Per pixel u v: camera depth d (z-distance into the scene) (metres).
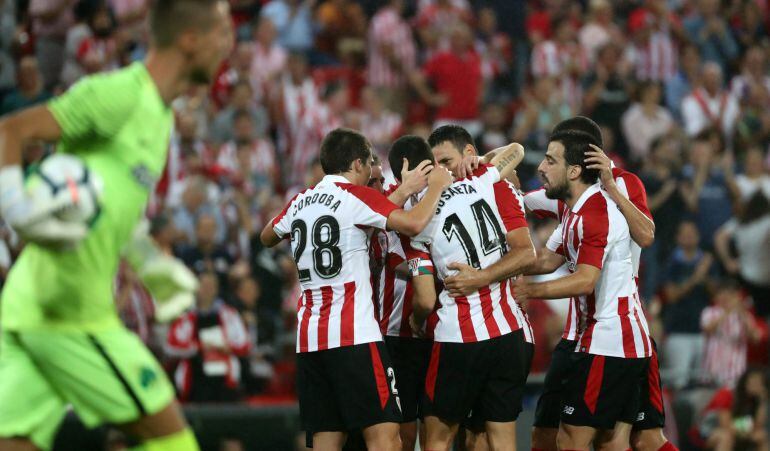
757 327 41.22
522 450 30.84
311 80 49.34
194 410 30.31
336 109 50.00
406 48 56.00
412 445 20.42
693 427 35.22
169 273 14.14
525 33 60.75
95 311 13.62
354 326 18.31
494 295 19.08
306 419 19.00
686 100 53.94
